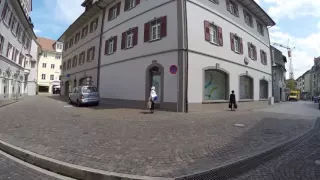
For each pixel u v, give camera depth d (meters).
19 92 25.00
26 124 7.44
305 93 73.06
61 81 34.31
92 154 4.18
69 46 29.98
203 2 12.96
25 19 24.23
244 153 4.39
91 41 21.61
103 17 19.41
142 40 13.83
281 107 18.78
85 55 22.94
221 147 4.81
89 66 21.50
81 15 22.27
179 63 11.26
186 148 4.68
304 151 4.82
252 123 8.29
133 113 10.60
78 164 3.63
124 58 15.45
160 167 3.56
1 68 17.80
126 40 15.48
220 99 14.33
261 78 20.66
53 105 15.64
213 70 13.75
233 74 15.47
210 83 13.54
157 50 12.59
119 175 3.18
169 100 11.62
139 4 14.49
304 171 3.62
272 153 4.65
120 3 16.88
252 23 19.62
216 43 13.80
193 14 12.12
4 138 5.44
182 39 11.30
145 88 13.23
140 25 14.20
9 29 19.70
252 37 19.36
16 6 20.62
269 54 23.59
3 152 4.75
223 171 3.58
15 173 3.54
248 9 19.02
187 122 8.18
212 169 3.48
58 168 3.62
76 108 13.33
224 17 14.88
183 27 11.45
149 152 4.36
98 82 19.16
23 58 27.31
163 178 3.11
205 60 12.66
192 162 3.82
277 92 30.86
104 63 18.36
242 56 16.95
